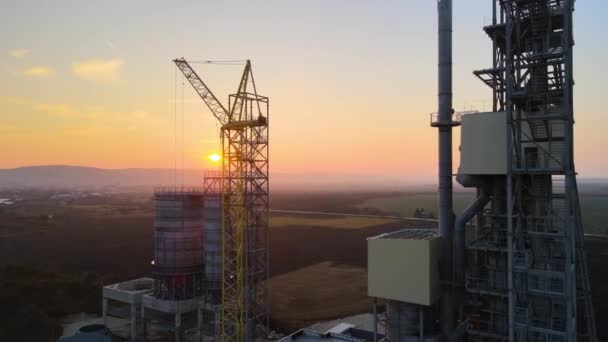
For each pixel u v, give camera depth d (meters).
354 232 148.38
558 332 29.91
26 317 58.56
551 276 30.22
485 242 35.78
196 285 59.38
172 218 58.38
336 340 45.88
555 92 31.12
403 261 34.44
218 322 55.25
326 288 81.81
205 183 59.06
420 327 33.69
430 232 39.62
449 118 36.50
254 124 53.53
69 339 49.09
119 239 135.12
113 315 66.75
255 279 55.38
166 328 59.34
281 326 61.66
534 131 32.28
